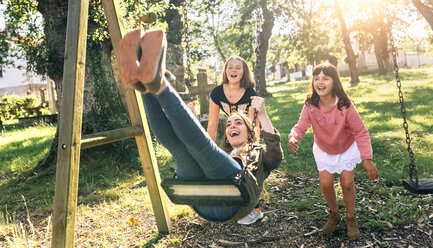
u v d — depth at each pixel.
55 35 6.56
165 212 3.51
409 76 24.02
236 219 2.46
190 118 1.79
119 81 7.29
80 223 3.97
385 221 3.29
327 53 26.97
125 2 6.62
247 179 2.14
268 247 3.07
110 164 6.29
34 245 3.45
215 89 3.50
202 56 27.59
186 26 3.28
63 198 2.47
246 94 3.38
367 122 8.27
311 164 5.36
